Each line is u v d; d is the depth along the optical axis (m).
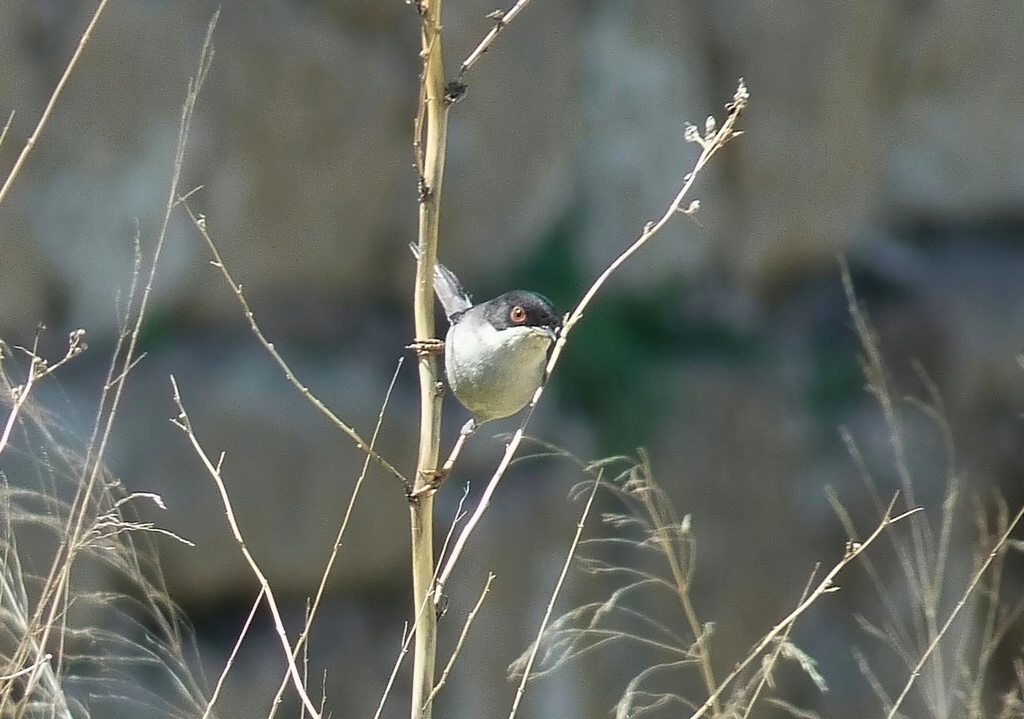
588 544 11.66
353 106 11.93
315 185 11.80
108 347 10.92
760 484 13.16
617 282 13.93
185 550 10.10
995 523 13.02
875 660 12.23
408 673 10.76
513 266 13.44
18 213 10.52
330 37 11.89
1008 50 15.12
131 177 11.02
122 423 10.21
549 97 13.46
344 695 10.43
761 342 14.27
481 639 11.02
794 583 12.83
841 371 14.19
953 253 15.27
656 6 14.14
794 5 14.53
